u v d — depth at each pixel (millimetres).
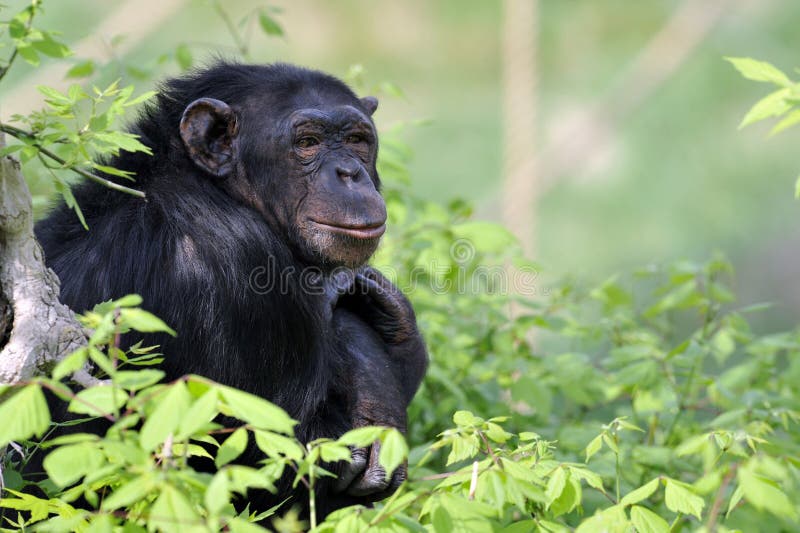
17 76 20516
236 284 9547
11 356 6906
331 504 9977
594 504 9836
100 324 5910
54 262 9875
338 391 10062
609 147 32000
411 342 10719
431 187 32938
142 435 5398
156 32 32062
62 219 10336
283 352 9641
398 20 36312
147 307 9398
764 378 13570
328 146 10430
